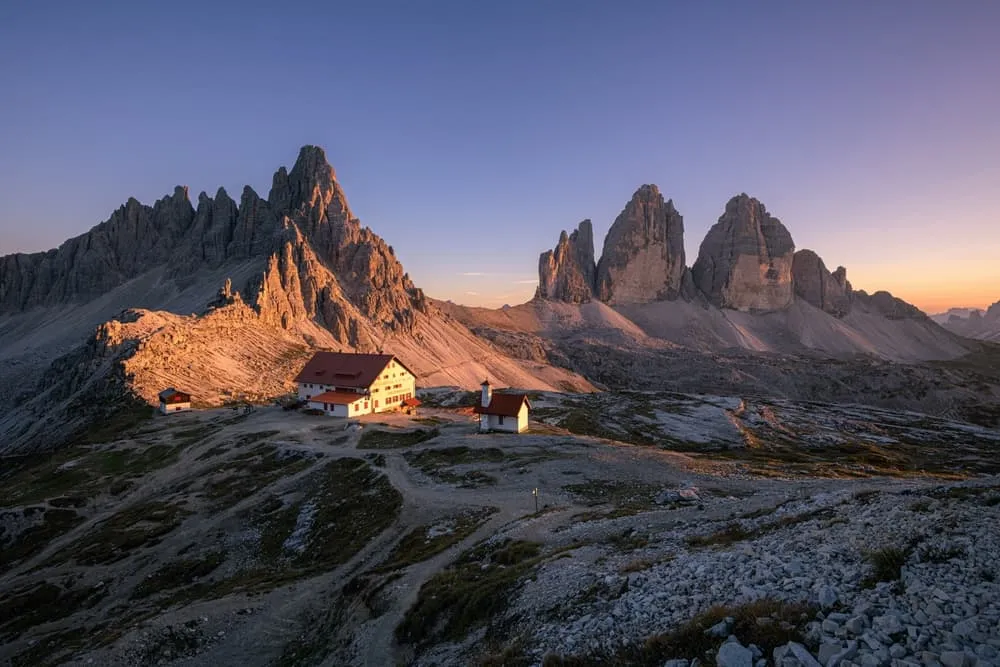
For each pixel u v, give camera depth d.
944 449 124.06
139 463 85.44
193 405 124.62
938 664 10.84
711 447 109.88
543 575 24.62
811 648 12.62
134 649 33.00
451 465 66.38
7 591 50.50
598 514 38.47
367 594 32.44
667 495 44.19
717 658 12.81
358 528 50.12
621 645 15.52
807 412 161.00
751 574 17.56
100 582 49.59
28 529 64.88
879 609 13.30
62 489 76.69
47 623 44.41
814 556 17.88
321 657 28.50
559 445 76.00
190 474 77.81
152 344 148.88
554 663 15.86
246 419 108.19
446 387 182.88
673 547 25.00
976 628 11.52
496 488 54.94
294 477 69.25
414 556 37.97
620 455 66.50
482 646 20.77
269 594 38.44
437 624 25.16
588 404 152.12
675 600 17.19
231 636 34.03
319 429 95.94
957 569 14.34
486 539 37.59
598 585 20.94
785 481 51.06
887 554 15.83
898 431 143.00
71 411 124.62
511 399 93.00
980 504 19.61
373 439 87.94
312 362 124.94
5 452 116.12
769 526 24.34
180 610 37.41
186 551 54.09
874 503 22.70
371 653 25.30
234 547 53.75
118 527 61.38
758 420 136.12
